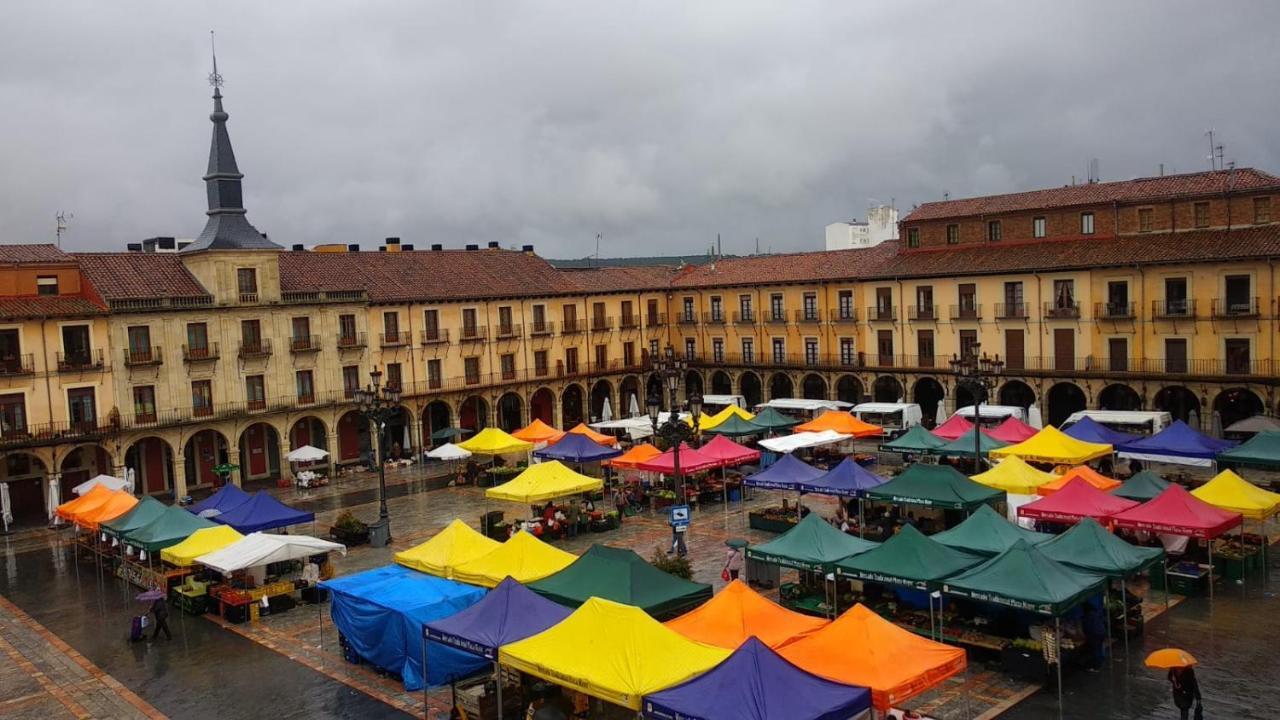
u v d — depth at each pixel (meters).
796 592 26.44
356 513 43.94
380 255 64.88
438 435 58.50
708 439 51.03
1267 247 46.94
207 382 51.25
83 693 23.22
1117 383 52.44
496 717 19.92
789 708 14.85
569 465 49.81
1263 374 47.25
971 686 20.98
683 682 16.03
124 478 47.19
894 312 62.03
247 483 54.69
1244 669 21.25
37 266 46.78
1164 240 52.12
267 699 22.20
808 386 68.50
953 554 23.39
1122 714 19.27
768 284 68.69
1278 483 38.12
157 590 28.50
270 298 53.47
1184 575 26.69
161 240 63.72
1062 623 22.30
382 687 22.69
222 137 52.88
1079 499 28.81
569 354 69.56
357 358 57.38
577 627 18.00
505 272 69.06
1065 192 58.66
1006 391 59.19
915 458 47.09
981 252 60.06
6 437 44.00
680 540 30.25
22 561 37.91
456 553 26.28
